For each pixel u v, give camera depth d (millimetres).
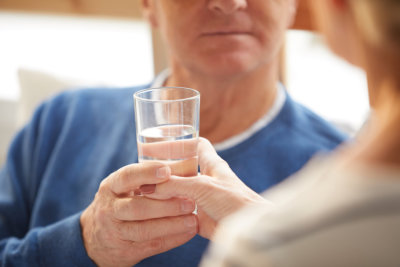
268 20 1080
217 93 1140
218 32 1079
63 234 1071
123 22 1892
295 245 553
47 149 1298
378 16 534
